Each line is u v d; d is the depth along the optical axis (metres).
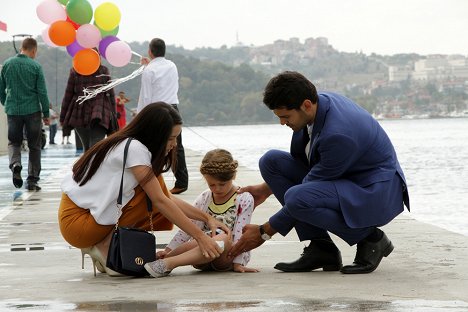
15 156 12.66
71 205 5.90
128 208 5.92
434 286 5.30
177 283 5.57
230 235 6.00
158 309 4.71
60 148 28.77
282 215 5.79
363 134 5.70
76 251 7.19
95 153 5.87
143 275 5.88
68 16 12.57
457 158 25.91
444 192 13.93
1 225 8.95
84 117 13.44
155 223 6.10
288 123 5.77
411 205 11.91
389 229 8.15
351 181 5.77
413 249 6.88
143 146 5.87
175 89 11.67
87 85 13.43
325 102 5.73
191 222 5.86
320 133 5.70
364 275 5.75
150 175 5.84
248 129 105.00
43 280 5.84
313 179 5.77
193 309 4.69
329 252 5.98
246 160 25.44
